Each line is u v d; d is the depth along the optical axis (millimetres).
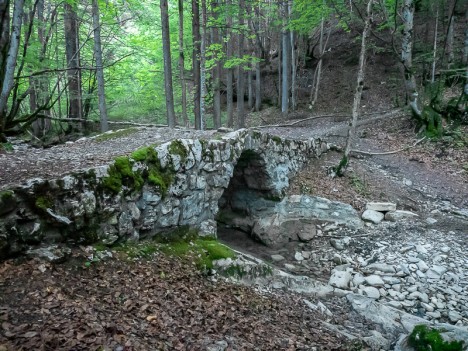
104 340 2514
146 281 3777
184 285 4098
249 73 19516
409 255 7180
